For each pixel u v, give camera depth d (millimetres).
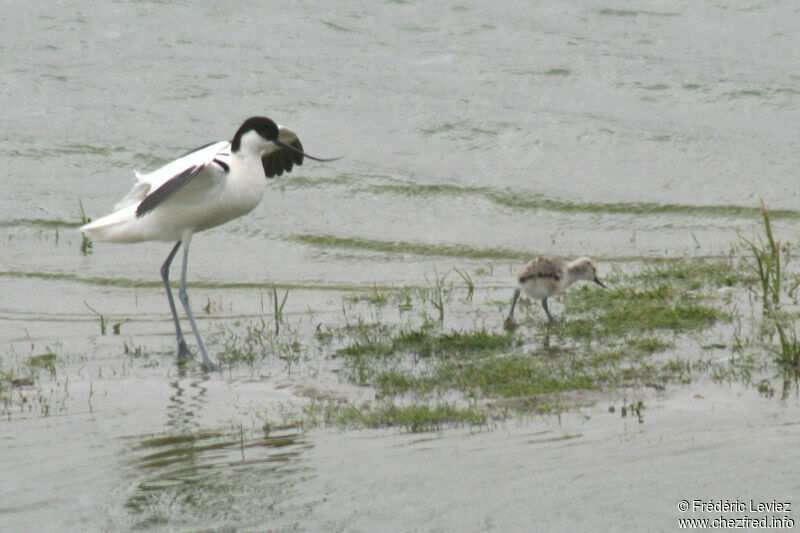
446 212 17781
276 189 18766
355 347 11359
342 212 17906
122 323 13195
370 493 7082
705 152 19391
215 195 12078
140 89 22438
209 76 23141
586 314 12469
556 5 28422
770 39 25531
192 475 7605
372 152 19922
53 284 15078
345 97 22266
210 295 14531
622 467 7363
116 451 8258
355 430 8625
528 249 16156
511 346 11242
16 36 24938
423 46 25422
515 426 8500
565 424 8492
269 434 8617
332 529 6523
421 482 7242
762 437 7879
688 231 16516
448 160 19625
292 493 7156
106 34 25391
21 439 8648
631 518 6477
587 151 19750
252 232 17219
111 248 16703
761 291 12875
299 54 24672
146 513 6898
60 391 10266
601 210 17469
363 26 26719
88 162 19453
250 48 24922
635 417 8609
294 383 10328
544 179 18719
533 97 22359
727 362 10133
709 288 13250
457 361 10758
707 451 7613
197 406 9633
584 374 9867
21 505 7102
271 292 14516
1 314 13664
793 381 9422
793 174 18266
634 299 12867
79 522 6781
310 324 12695
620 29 26609
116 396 10047
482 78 23375
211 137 20328
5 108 21391
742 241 15727
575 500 6793
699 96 22047
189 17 26750
